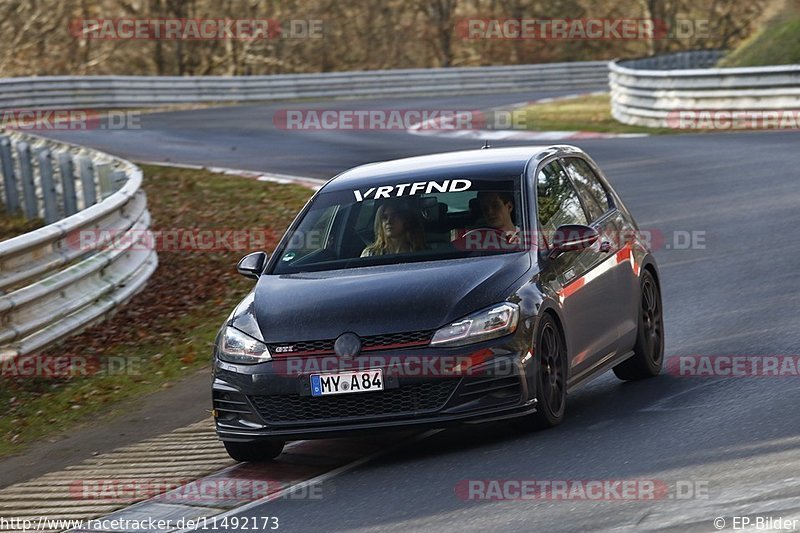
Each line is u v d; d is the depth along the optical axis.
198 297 48.88
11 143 76.69
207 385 35.44
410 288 25.44
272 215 66.56
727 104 94.06
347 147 95.56
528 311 25.23
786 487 20.02
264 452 26.66
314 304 25.61
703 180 65.94
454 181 28.77
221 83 150.88
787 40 114.06
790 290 38.66
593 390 30.42
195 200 73.62
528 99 143.62
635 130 98.50
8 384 37.72
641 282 30.89
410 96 159.62
